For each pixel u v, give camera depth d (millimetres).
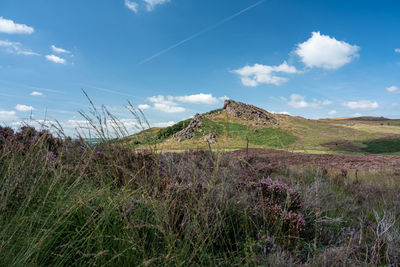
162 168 3215
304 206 3225
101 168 3016
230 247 2281
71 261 1918
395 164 15930
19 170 2438
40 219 2125
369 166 15227
